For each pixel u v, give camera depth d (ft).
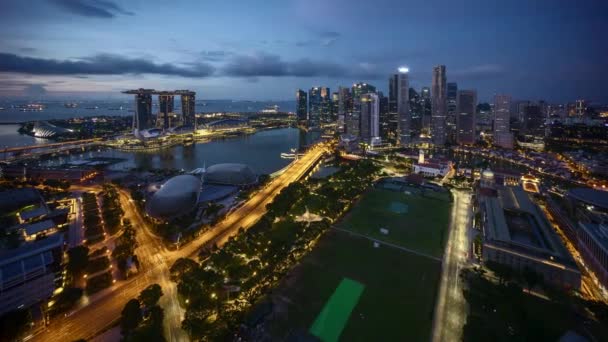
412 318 427.74
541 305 449.48
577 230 612.29
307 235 639.76
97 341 384.47
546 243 570.46
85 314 432.66
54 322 417.08
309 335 392.27
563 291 472.85
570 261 497.05
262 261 547.08
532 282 469.98
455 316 431.43
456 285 499.51
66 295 448.24
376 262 564.71
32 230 649.20
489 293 458.09
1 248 588.91
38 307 435.94
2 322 383.24
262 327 406.82
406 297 470.80
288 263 554.46
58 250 512.22
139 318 400.26
